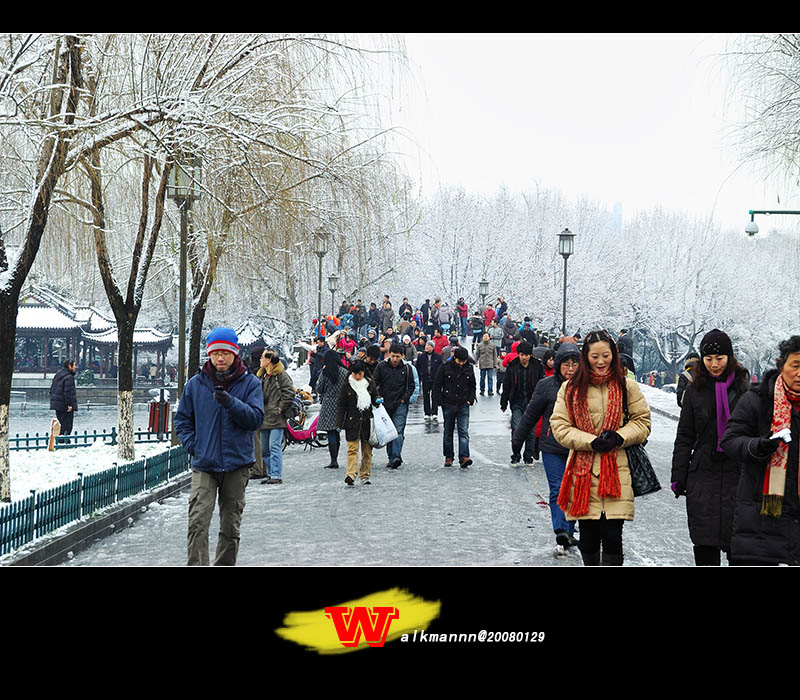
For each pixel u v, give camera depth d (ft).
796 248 81.30
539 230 312.29
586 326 293.43
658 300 312.50
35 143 41.34
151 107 42.29
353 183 56.13
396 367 54.49
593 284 295.07
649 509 40.78
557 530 30.32
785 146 63.21
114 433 75.41
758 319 313.12
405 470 53.83
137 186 61.72
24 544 29.71
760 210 66.13
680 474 22.56
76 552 32.17
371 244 63.93
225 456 25.14
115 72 48.14
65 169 42.63
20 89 45.24
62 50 44.14
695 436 22.58
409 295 285.02
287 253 66.13
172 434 65.92
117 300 56.59
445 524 36.42
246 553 31.07
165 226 73.56
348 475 47.57
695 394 22.41
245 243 64.39
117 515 37.35
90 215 57.41
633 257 320.29
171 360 245.86
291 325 125.39
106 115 41.29
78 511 34.73
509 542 32.78
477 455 61.31
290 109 52.65
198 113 43.39
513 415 54.80
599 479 22.27
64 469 51.93
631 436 22.08
